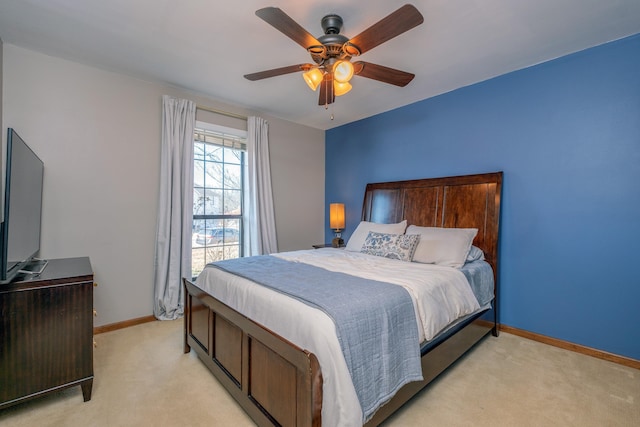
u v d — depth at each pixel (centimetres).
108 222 281
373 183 400
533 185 268
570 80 247
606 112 231
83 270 196
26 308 165
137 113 295
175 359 229
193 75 286
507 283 284
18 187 174
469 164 308
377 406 135
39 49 240
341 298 154
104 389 191
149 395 185
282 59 254
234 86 310
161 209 304
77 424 161
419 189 342
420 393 187
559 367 219
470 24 204
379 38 165
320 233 473
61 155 256
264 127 389
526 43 229
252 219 375
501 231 288
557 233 256
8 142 159
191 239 324
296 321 144
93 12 194
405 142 365
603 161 233
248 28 210
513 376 207
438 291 196
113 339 263
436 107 334
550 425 160
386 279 194
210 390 190
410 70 272
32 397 167
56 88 253
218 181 372
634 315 221
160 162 310
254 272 212
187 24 206
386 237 301
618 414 169
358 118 417
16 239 173
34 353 167
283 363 135
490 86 292
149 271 306
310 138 457
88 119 268
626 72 223
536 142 266
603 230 234
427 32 213
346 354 128
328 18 192
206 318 211
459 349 217
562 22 203
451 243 265
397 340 154
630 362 221
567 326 251
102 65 267
